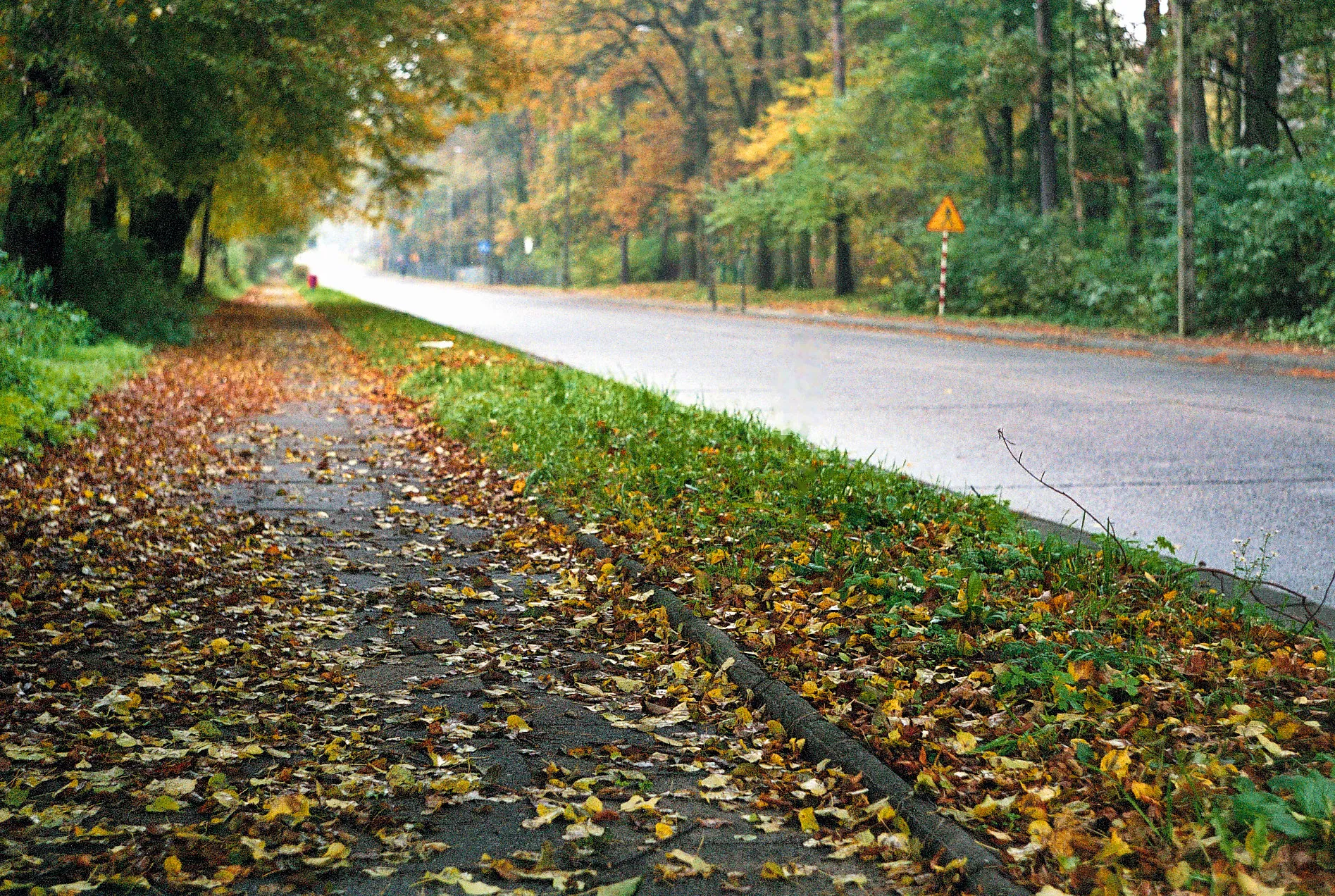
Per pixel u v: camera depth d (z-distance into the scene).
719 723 4.85
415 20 29.72
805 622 5.74
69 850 3.71
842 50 43.31
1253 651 5.23
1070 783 3.96
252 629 6.15
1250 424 12.59
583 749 4.55
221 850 3.69
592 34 60.25
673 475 9.21
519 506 9.21
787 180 43.25
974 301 33.66
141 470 10.59
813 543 7.27
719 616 5.96
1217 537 7.82
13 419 10.39
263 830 3.82
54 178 19.80
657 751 4.57
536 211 85.31
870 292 46.50
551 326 33.41
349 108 24.92
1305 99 29.00
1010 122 38.69
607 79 62.50
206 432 13.12
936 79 36.75
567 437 11.24
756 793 4.18
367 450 12.21
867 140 41.47
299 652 5.80
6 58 16.81
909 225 36.44
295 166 36.00
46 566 7.17
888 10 39.28
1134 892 3.25
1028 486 9.61
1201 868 3.36
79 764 4.33
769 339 27.41
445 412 13.85
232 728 4.80
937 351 23.28
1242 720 4.32
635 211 70.00
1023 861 3.49
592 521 8.30
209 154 23.11
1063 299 30.48
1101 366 19.56
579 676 5.43
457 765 4.41
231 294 59.19
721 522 7.90
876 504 7.98
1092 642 5.19
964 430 12.59
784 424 12.98
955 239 34.22
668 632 5.95
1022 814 3.79
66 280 22.92
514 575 7.37
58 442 11.40
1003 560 6.60
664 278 76.62
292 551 7.92
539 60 54.94
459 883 3.50
